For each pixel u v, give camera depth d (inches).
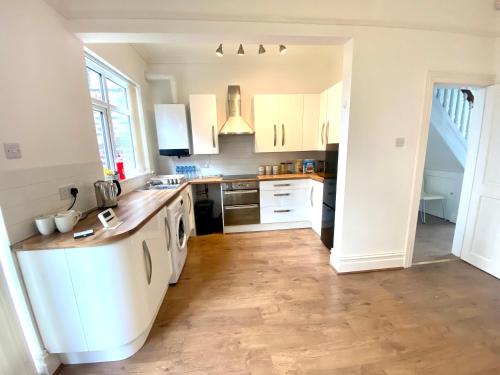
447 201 146.9
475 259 95.5
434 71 81.6
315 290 82.9
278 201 137.8
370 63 78.2
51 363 54.7
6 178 47.4
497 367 53.5
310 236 132.0
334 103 118.5
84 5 66.0
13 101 49.8
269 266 100.3
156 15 68.0
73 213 58.0
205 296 81.4
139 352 59.9
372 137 83.7
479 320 67.4
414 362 54.9
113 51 97.4
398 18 77.1
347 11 74.3
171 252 85.9
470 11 80.1
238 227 139.7
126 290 54.4
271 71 147.4
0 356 45.7
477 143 91.8
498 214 86.4
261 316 71.1
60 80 64.2
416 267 96.7
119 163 101.9
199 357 57.9
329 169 109.3
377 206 89.7
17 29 51.4
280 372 53.4
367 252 93.4
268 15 71.2
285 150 143.3
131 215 65.2
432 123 132.1
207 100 134.1
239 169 155.7
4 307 47.1
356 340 61.5
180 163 151.1
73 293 51.7
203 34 70.7
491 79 84.8
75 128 70.0
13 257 48.4
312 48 132.2
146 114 135.7
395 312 71.3
